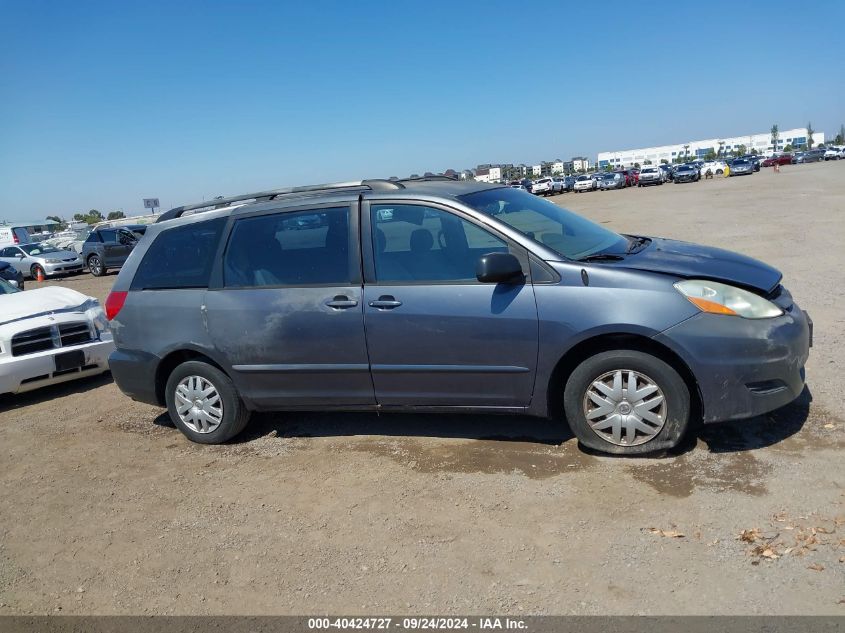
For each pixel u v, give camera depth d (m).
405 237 4.51
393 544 3.58
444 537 3.59
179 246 5.18
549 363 4.18
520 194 5.18
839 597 2.84
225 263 4.96
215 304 4.91
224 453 5.05
